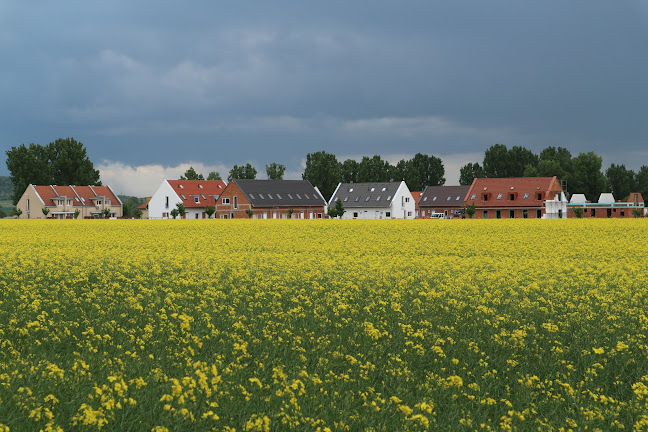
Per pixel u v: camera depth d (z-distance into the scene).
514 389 9.80
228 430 7.52
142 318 13.99
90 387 8.77
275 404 8.43
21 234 46.28
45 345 11.76
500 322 13.55
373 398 9.09
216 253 30.94
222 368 10.09
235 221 67.00
